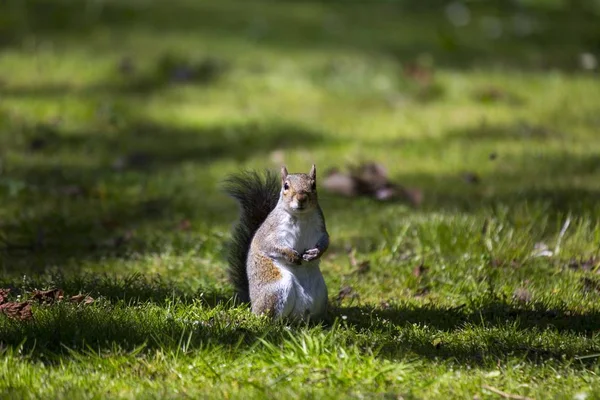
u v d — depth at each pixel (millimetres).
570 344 7492
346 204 12375
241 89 18109
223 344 7094
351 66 19203
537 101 17391
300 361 6727
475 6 25969
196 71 18828
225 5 25391
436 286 9391
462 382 6574
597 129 15883
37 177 13367
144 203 12375
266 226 8023
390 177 13414
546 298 8773
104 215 11906
